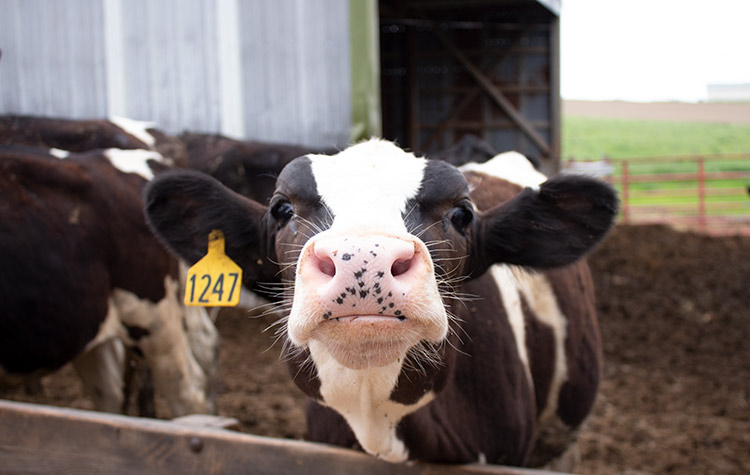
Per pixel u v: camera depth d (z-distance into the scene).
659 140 43.22
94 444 2.47
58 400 5.85
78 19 8.84
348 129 8.45
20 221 3.70
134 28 8.80
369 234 1.70
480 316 2.76
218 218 2.46
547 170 14.88
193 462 2.41
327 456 2.35
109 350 4.74
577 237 2.41
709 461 5.07
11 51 8.95
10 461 2.54
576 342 3.37
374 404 2.13
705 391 6.52
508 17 14.73
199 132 8.54
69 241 3.82
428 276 1.72
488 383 2.71
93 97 8.89
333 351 1.73
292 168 2.14
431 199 2.04
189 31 8.70
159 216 2.52
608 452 5.23
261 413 5.78
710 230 15.07
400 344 1.71
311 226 1.99
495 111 15.01
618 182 16.12
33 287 3.68
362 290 1.63
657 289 10.02
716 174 15.34
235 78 8.66
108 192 4.04
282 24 8.52
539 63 14.76
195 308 5.18
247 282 2.56
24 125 5.87
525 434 2.87
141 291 4.14
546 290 3.25
